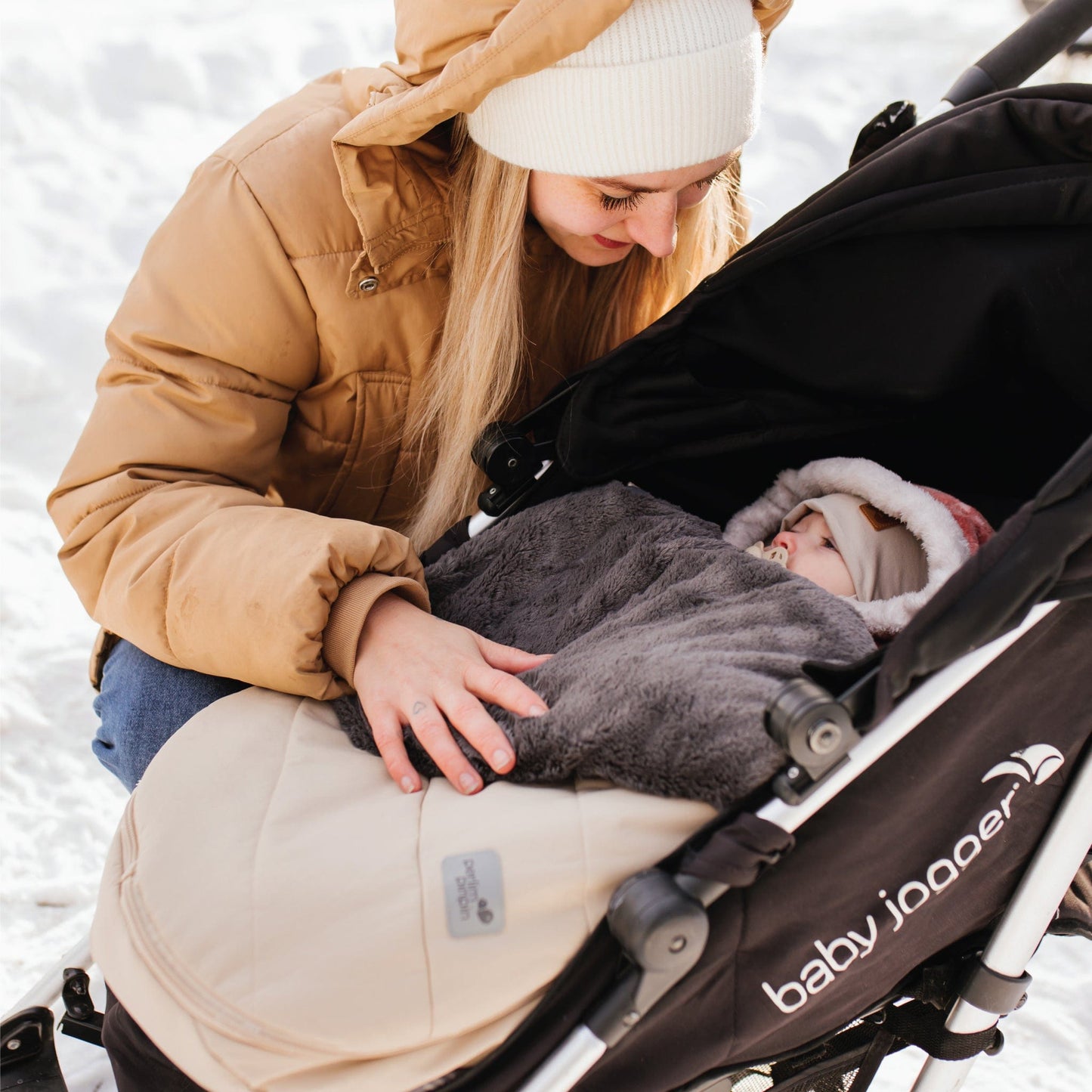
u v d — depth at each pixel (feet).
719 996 3.33
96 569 4.41
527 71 3.85
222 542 4.10
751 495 5.17
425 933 3.14
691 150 4.09
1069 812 3.64
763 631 3.76
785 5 4.48
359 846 3.35
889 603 4.47
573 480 4.75
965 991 3.75
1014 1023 5.56
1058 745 3.63
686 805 3.29
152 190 11.82
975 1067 5.37
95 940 3.43
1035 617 3.28
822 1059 3.93
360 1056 3.10
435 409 4.89
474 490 5.06
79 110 12.51
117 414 4.50
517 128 4.14
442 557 4.61
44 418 9.70
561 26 3.71
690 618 3.92
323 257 4.56
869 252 4.32
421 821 3.43
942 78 12.79
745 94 4.14
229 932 3.22
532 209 4.60
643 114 3.98
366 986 3.09
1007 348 4.32
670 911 2.94
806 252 4.35
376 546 4.00
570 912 3.17
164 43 13.14
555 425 4.76
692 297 4.37
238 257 4.47
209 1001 3.14
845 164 11.61
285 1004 3.09
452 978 3.10
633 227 4.43
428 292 4.79
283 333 4.60
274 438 4.77
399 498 5.33
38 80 12.44
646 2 3.91
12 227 11.09
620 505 4.50
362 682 3.90
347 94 4.67
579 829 3.26
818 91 12.55
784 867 3.29
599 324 5.45
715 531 4.44
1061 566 3.12
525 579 4.51
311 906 3.22
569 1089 3.14
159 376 4.51
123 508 4.38
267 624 3.89
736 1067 3.48
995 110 4.08
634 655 3.66
